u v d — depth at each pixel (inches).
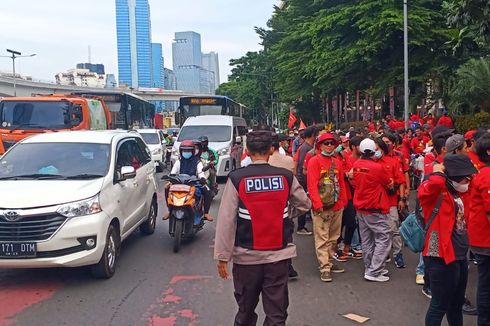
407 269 279.4
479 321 177.8
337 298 231.6
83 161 289.0
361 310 215.8
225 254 153.1
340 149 303.9
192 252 319.0
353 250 307.9
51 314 212.7
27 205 239.0
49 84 2148.1
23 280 261.0
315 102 1700.3
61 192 249.4
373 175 251.3
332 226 266.2
